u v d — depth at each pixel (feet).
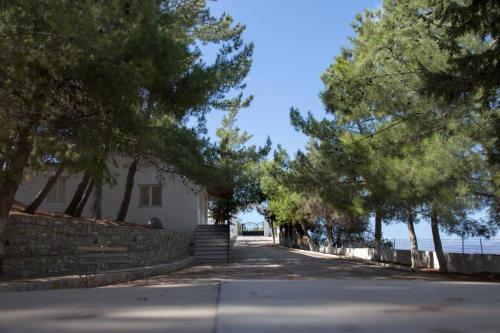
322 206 104.88
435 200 48.80
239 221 269.64
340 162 58.80
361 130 61.98
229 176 68.08
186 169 62.28
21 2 32.99
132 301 14.75
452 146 44.62
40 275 48.73
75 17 33.40
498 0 33.63
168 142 58.08
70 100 39.22
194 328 10.73
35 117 37.55
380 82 50.75
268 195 145.18
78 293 16.90
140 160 73.41
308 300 14.55
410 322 11.19
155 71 40.04
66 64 35.12
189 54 52.13
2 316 12.29
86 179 69.62
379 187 54.34
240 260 88.74
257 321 11.43
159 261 73.15
